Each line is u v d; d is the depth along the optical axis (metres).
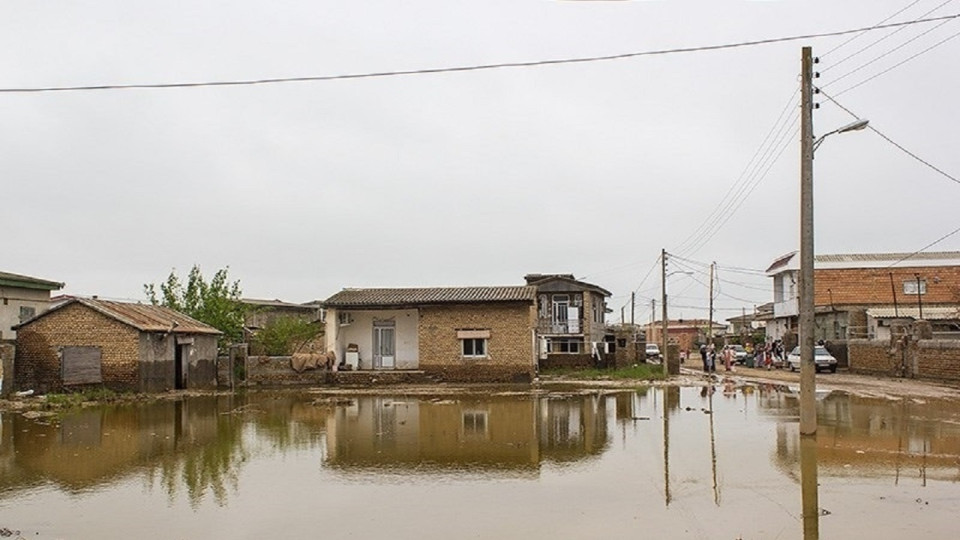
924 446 15.47
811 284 17.03
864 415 20.80
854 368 44.72
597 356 48.31
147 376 31.80
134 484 12.78
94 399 28.81
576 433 18.61
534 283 53.22
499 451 15.94
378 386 37.53
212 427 20.56
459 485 12.44
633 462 14.29
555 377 43.19
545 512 10.49
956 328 45.44
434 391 33.59
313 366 39.50
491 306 40.47
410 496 11.64
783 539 8.98
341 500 11.42
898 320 43.56
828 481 12.16
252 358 39.28
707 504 10.77
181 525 10.07
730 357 48.50
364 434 18.86
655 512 10.38
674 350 45.84
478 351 40.44
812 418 16.83
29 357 31.59
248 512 10.73
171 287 43.72
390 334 43.28
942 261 53.41
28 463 14.89
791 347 56.53
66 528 9.98
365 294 43.31
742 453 15.00
